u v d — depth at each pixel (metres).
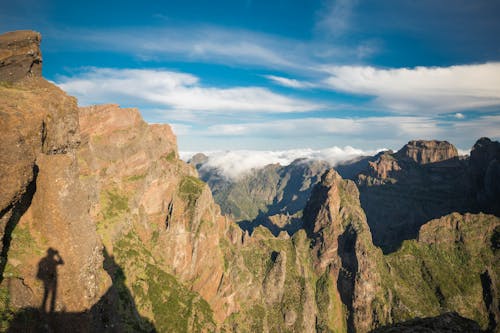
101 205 97.31
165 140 148.00
